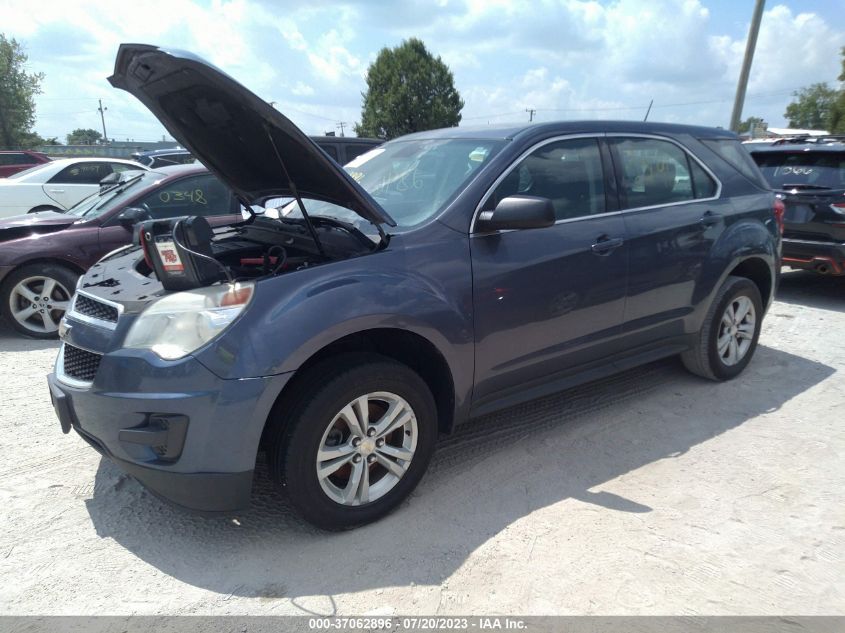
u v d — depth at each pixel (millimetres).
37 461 3566
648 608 2418
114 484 3328
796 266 7168
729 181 4531
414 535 2885
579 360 3738
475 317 3129
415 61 37344
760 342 5781
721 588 2527
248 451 2561
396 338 3049
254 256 3467
